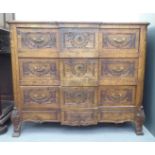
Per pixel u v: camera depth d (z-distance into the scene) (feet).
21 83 6.24
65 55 6.05
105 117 6.47
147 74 7.14
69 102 6.34
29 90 6.29
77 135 6.64
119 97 6.38
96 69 6.16
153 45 6.64
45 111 6.41
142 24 5.93
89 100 6.34
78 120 6.40
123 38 6.03
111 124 7.43
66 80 6.20
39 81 6.24
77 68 6.14
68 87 6.25
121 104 6.43
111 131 6.91
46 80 6.24
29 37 6.00
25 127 7.20
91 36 5.98
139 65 6.19
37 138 6.44
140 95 6.35
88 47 6.03
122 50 6.10
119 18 8.23
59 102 6.35
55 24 5.92
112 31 5.99
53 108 6.40
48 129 7.06
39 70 6.18
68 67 6.14
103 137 6.50
